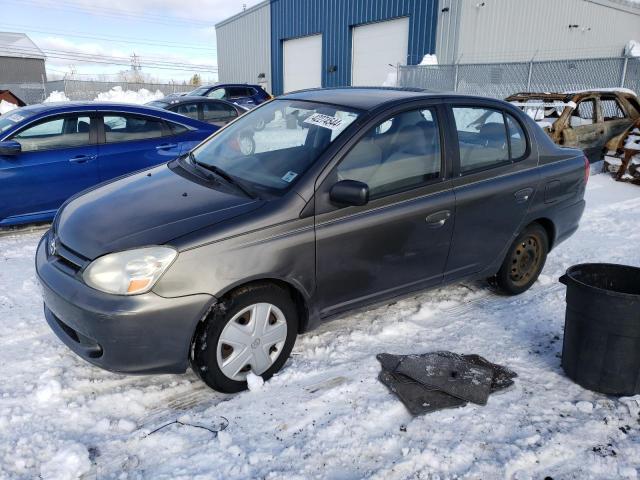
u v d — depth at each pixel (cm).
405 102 345
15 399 286
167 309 259
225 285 271
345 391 298
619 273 319
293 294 312
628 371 295
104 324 254
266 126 367
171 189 322
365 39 2064
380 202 322
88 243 276
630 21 2364
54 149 557
